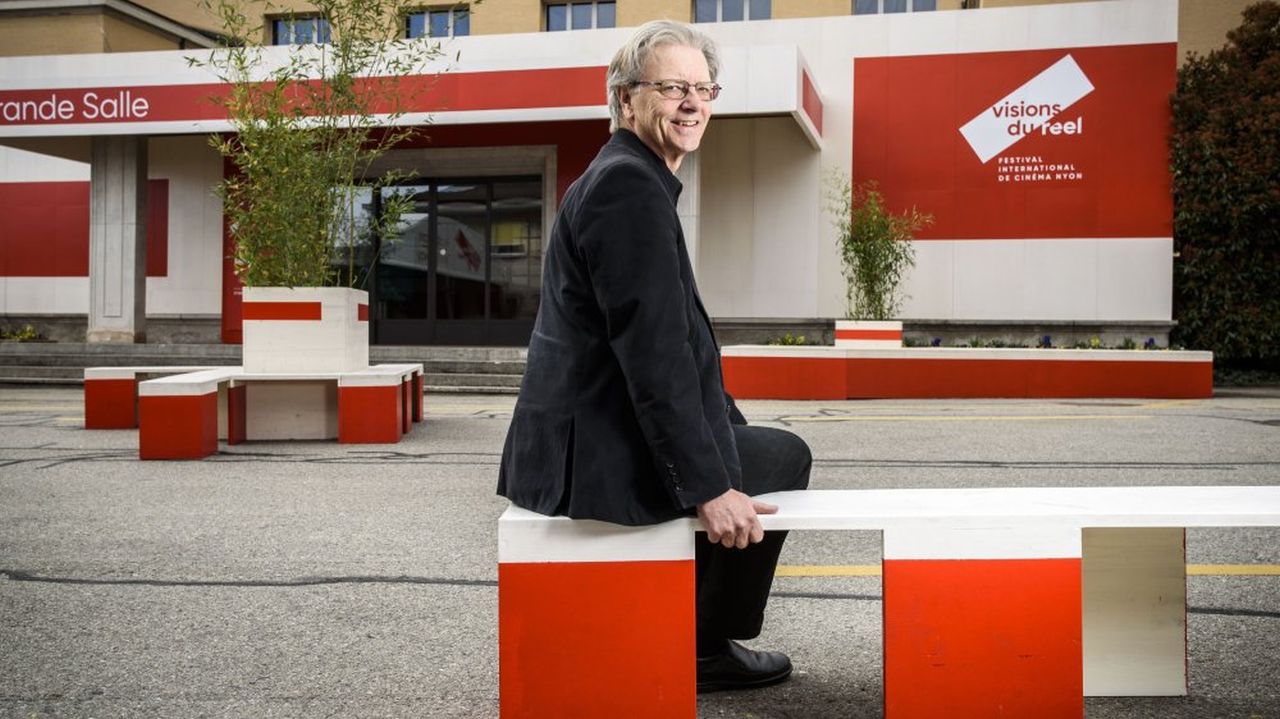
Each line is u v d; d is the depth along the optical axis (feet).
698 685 9.18
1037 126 57.47
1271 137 54.75
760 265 59.93
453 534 15.80
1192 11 67.31
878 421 33.65
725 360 45.11
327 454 25.25
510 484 8.07
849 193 55.83
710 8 73.67
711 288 60.44
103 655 10.23
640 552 7.54
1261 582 12.64
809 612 11.64
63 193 70.08
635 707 7.55
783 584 12.85
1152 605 9.12
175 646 10.50
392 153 63.62
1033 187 57.52
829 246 59.26
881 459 24.16
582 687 7.57
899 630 7.61
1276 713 8.64
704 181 60.49
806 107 52.95
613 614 7.55
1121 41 56.59
